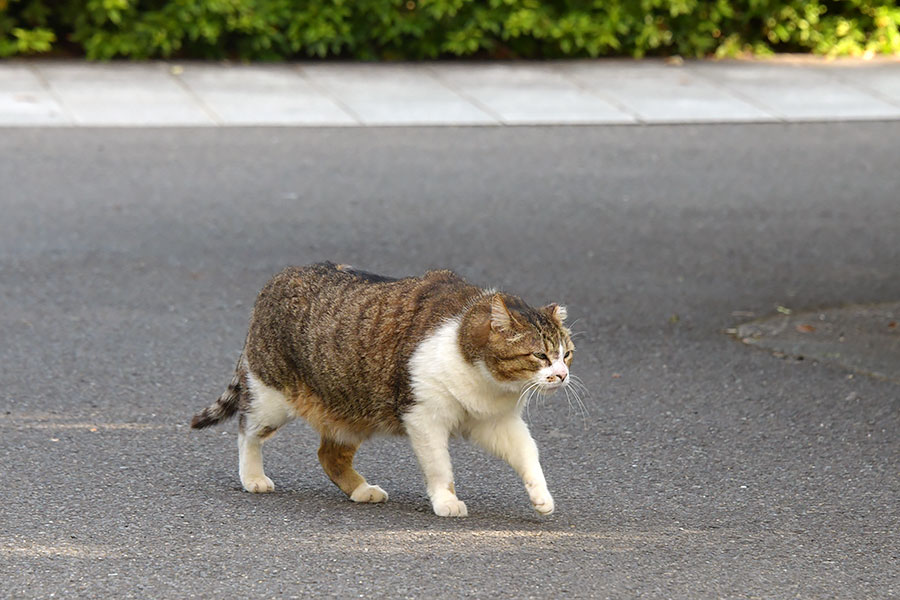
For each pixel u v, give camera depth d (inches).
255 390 289.6
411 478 308.2
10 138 672.4
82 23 832.3
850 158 695.1
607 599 238.4
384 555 256.2
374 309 275.4
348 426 283.6
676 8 867.4
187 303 453.4
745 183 645.3
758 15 906.7
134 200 584.1
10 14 834.2
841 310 464.8
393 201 597.6
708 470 315.9
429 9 854.5
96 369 383.6
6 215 553.0
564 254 527.2
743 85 839.7
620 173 657.6
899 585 249.1
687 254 532.4
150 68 828.0
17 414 342.6
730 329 442.0
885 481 310.5
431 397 269.9
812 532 276.5
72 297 455.5
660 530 275.3
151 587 238.5
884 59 912.9
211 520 274.4
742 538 271.7
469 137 715.4
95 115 722.2
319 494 295.1
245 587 239.3
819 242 554.6
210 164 646.5
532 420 350.3
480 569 250.4
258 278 485.1
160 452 319.3
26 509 277.7
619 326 441.7
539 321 269.9
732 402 370.0
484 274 496.7
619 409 361.4
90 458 312.3
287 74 831.7
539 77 848.3
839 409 365.1
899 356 413.4
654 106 788.6
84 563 249.0
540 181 639.8
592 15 892.6
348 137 706.2
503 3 870.4
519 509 287.4
